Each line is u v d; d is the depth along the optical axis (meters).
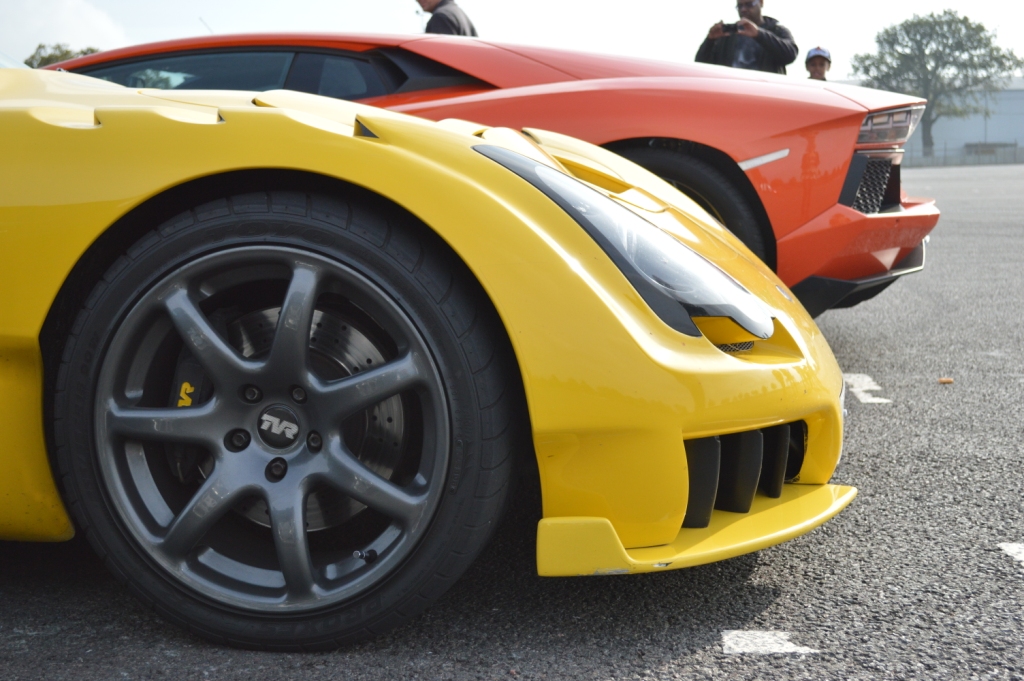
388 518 1.39
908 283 5.49
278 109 1.31
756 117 2.88
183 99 1.64
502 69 3.21
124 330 1.28
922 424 2.56
